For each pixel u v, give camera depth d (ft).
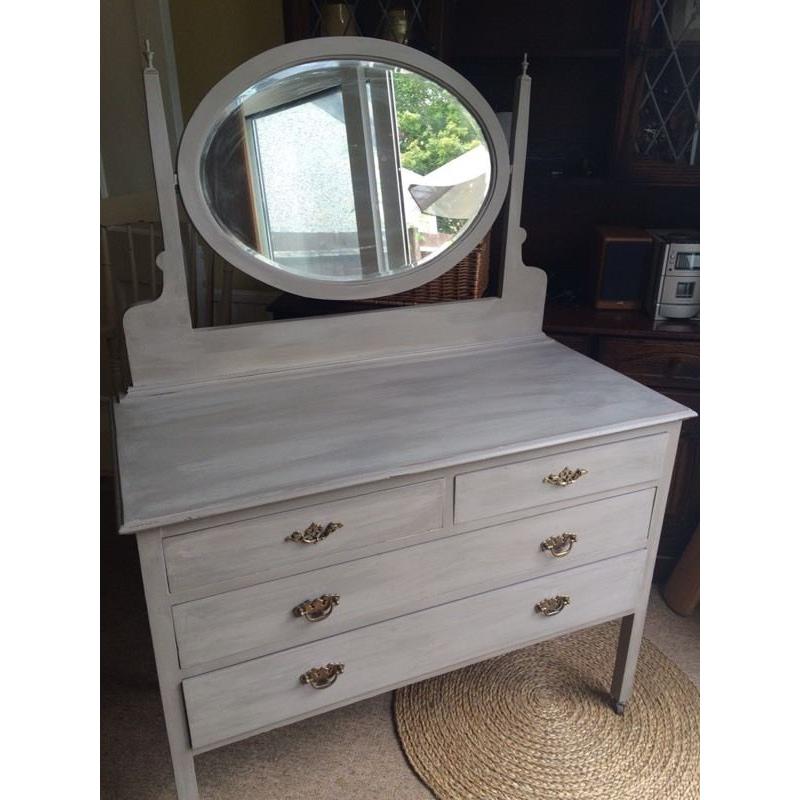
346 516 3.75
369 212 4.73
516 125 4.86
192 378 4.67
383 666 4.24
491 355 5.34
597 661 5.86
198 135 4.17
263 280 4.63
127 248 6.36
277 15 6.38
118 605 6.32
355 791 4.68
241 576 3.62
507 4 6.34
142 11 6.34
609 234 6.21
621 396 4.63
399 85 4.51
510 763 4.91
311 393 4.65
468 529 4.13
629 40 5.62
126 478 3.59
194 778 3.98
